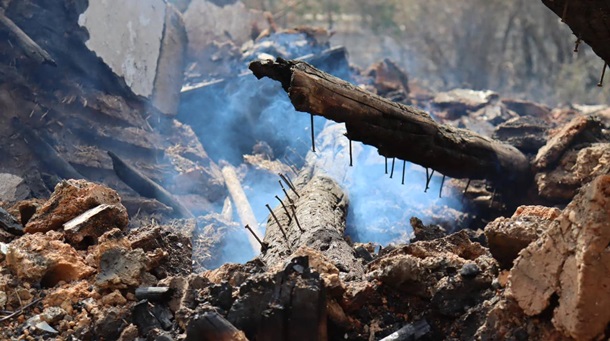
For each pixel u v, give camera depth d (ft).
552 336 18.51
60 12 41.14
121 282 22.57
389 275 21.27
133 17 45.09
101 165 40.04
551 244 18.66
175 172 42.65
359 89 26.35
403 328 20.68
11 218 25.79
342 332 20.70
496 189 40.06
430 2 87.76
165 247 24.73
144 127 43.65
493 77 81.71
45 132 39.14
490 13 84.99
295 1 85.30
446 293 20.81
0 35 38.86
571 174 37.81
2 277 22.82
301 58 53.72
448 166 31.55
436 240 23.82
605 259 17.66
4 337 21.25
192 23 55.62
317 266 21.68
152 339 20.81
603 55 24.39
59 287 22.86
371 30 86.53
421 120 28.66
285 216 29.63
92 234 24.86
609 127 44.73
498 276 20.86
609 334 17.79
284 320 19.44
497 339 19.17
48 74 40.29
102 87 42.80
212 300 20.88
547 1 22.99
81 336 21.38
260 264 22.91
